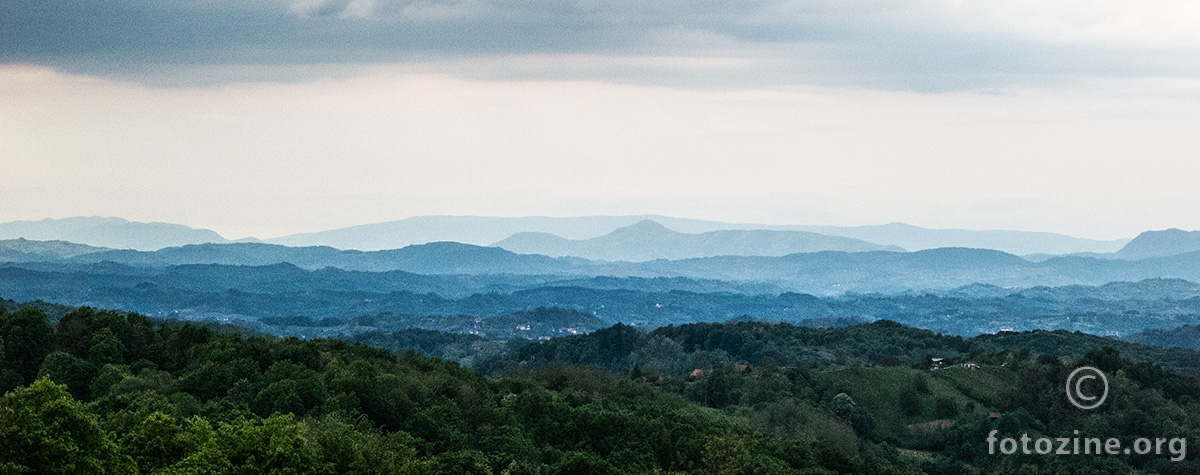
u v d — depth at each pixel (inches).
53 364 5772.6
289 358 6609.3
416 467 4451.3
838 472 6870.1
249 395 5516.7
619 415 6530.5
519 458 5541.3
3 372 5905.5
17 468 3016.7
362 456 4229.8
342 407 5570.9
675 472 5664.4
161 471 3548.2
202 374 5728.3
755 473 5900.6
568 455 5378.9
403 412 5930.1
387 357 7770.7
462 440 5536.4
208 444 3740.2
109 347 6274.6
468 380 7628.0
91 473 3144.7
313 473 3774.6
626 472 5580.7
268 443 3809.1
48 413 3166.8
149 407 4756.4
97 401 5162.4
